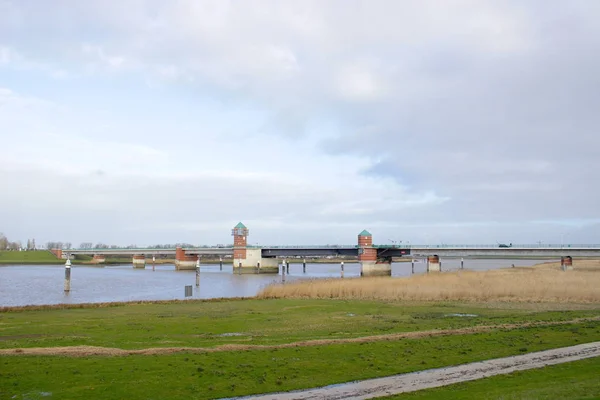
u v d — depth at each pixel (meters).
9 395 25.67
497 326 49.69
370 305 74.38
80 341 42.09
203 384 28.06
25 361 32.97
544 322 52.75
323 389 27.19
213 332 48.03
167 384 27.95
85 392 26.34
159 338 44.06
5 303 89.44
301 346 38.66
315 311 66.62
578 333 44.28
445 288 91.19
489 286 91.19
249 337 44.69
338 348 37.81
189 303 78.88
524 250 183.88
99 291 118.12
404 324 53.09
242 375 29.88
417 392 26.16
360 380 29.09
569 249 178.00
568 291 84.44
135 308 71.31
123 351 36.44
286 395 26.08
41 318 59.12
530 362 32.97
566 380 27.69
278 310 68.00
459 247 195.88
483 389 26.38
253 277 194.12
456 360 33.97
